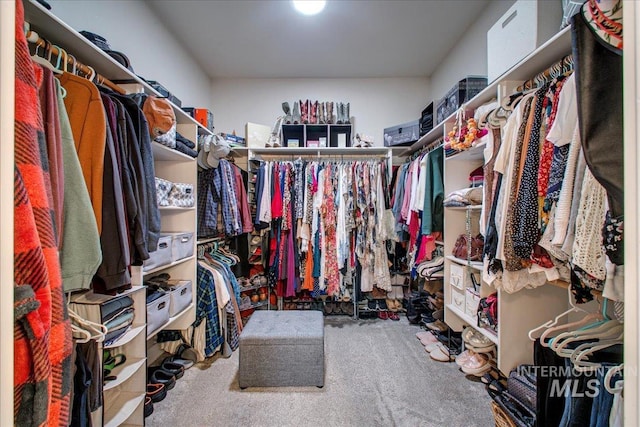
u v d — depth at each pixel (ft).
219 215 6.91
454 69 7.91
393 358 6.15
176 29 7.13
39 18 2.88
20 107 1.52
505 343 4.45
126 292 3.89
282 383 5.12
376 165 8.30
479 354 5.52
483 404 4.66
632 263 1.26
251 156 8.57
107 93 3.52
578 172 2.50
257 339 5.12
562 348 2.67
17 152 1.49
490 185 4.16
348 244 8.03
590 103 2.08
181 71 7.73
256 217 7.93
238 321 7.01
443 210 6.57
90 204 2.62
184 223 6.13
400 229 7.88
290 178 8.16
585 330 2.65
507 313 4.45
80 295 3.55
